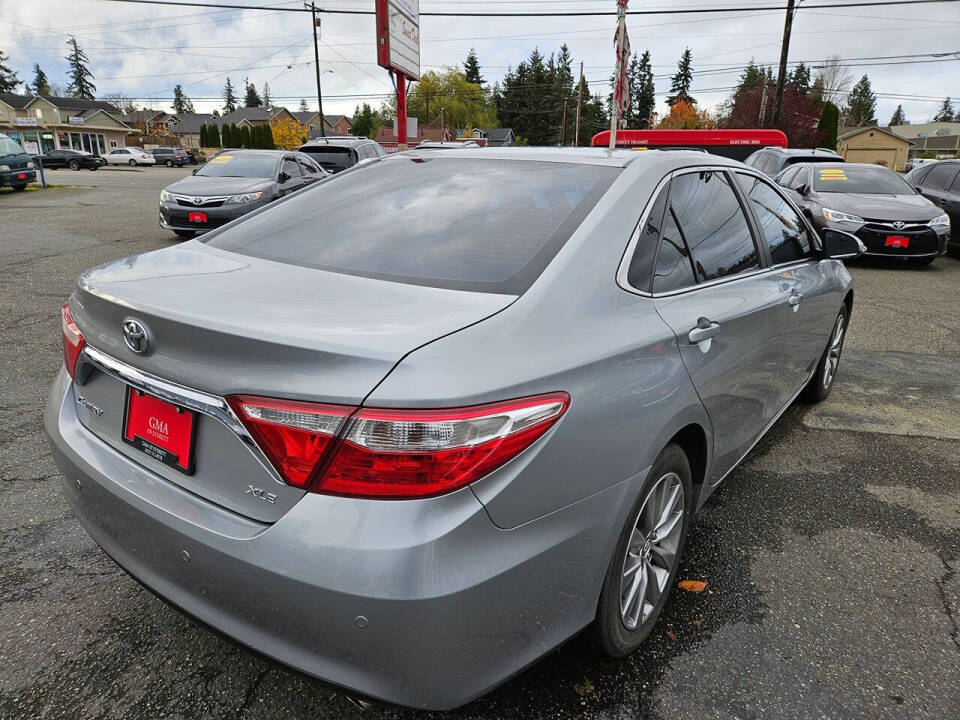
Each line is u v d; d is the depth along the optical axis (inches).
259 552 60.3
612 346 72.3
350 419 56.5
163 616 93.1
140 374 69.6
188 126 3777.1
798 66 3080.7
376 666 59.1
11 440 143.1
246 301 68.2
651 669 85.9
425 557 56.4
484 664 62.6
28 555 105.4
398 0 478.9
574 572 69.6
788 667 87.0
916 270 398.3
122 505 72.4
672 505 89.1
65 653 85.8
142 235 449.7
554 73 4094.5
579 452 66.6
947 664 88.6
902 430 165.2
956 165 469.1
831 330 166.6
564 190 89.6
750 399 110.8
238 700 79.5
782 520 123.3
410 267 78.0
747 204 119.3
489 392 58.7
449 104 3521.2
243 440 61.2
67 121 2650.1
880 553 113.7
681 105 3142.2
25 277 301.9
